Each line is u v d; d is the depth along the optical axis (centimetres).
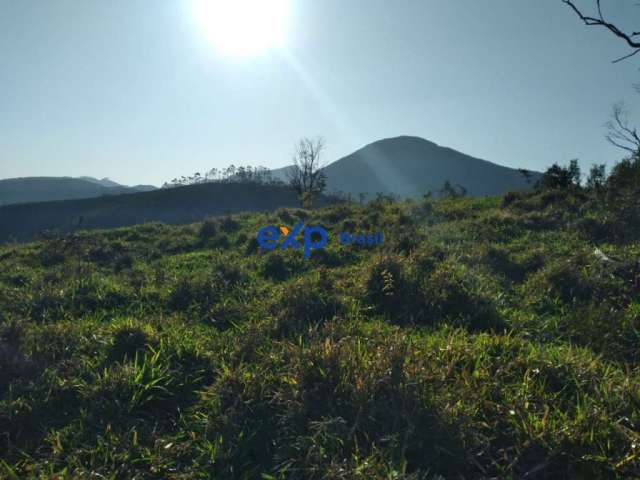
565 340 552
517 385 414
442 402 373
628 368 446
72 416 409
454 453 337
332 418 368
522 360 452
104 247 1286
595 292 668
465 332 545
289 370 442
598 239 972
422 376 399
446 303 638
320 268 820
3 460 352
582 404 387
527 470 329
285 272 915
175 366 483
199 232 1427
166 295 766
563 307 641
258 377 432
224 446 361
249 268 953
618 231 957
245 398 412
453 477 328
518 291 722
